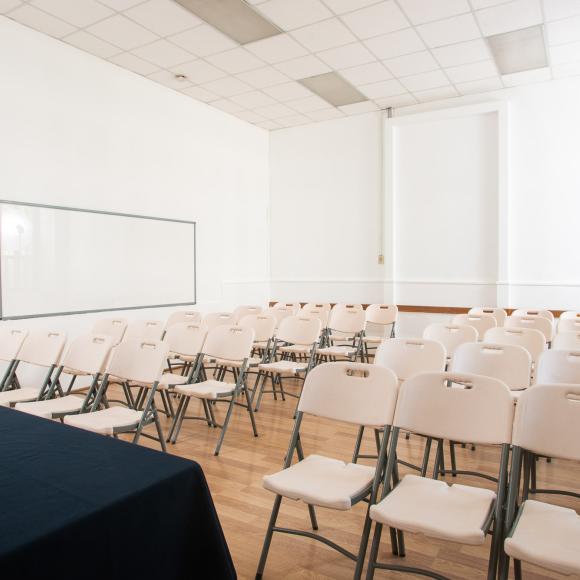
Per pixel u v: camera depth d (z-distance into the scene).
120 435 3.79
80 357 3.29
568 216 6.03
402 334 7.14
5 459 1.44
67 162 5.14
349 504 1.77
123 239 5.74
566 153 6.04
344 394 2.16
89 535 1.09
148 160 6.07
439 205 6.86
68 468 1.37
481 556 2.16
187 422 4.16
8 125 4.64
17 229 4.71
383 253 7.30
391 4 4.42
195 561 1.35
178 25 4.75
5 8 4.43
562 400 1.75
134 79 5.87
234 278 7.50
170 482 1.31
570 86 6.01
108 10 4.46
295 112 7.33
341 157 7.62
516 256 6.33
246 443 3.63
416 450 3.47
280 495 1.97
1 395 3.47
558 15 4.62
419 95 6.66
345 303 7.64
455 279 6.78
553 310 6.09
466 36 5.02
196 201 6.79
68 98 5.14
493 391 1.88
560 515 1.70
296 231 8.05
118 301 5.68
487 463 3.24
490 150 6.51
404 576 2.03
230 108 7.13
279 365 4.43
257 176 8.00
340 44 5.18
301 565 2.11
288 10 4.50
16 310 4.71
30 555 0.97
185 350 4.11
